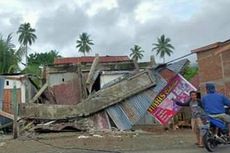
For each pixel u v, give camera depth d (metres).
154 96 22.31
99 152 12.57
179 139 15.70
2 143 16.83
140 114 22.02
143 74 22.45
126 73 25.77
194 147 12.67
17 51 41.03
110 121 21.86
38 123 21.81
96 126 21.64
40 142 16.61
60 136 18.92
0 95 26.33
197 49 24.02
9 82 26.66
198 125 12.24
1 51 38.72
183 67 22.81
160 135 18.16
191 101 12.72
